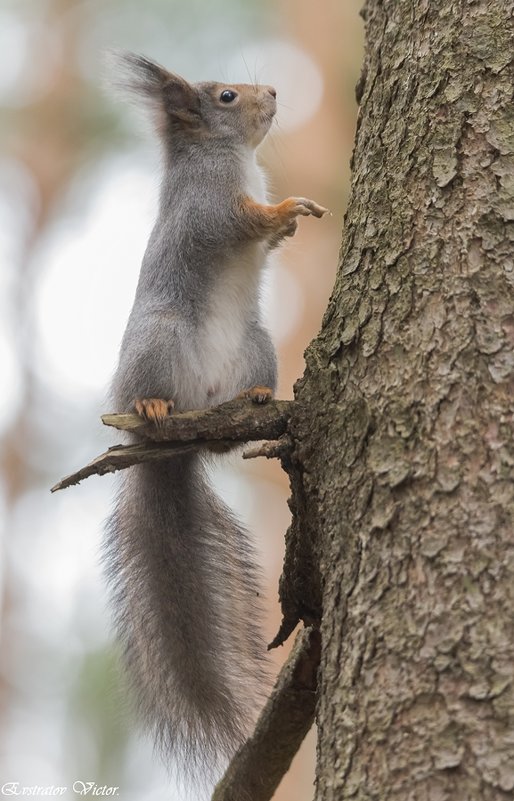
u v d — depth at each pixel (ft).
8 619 67.97
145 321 32.94
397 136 24.80
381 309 22.84
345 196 64.08
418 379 21.40
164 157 37.81
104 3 76.74
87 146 76.89
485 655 18.19
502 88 23.68
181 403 32.17
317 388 23.39
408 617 19.22
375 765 18.38
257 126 37.93
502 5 24.62
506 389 20.51
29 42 78.74
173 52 64.49
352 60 66.18
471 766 17.43
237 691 28.68
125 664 29.99
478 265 21.97
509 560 18.86
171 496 31.91
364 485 21.15
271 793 27.12
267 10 66.69
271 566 59.21
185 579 31.17
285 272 63.67
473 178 22.95
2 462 73.31
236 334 33.99
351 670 19.60
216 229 34.24
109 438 33.78
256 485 61.98
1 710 64.08
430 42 25.18
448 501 19.83
